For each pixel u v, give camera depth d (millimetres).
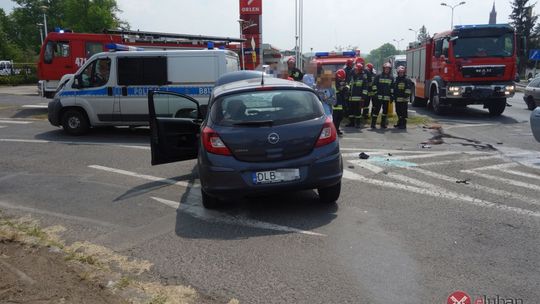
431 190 6590
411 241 4703
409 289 3715
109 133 12773
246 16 30062
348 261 4262
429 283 3809
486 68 15219
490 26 15297
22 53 67188
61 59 18969
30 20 74625
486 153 9297
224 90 5852
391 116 15531
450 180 7145
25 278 3939
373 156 9117
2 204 6320
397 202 6043
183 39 18766
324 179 5500
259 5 29859
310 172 5422
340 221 5352
